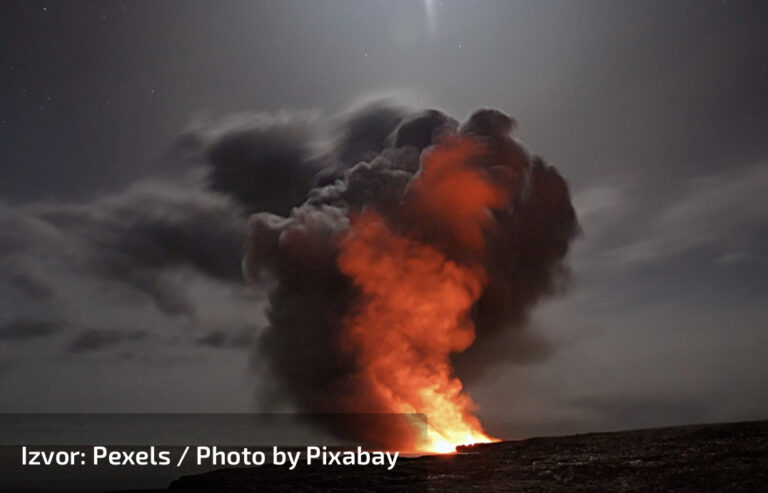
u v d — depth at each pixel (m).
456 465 21.62
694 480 17.08
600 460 20.22
